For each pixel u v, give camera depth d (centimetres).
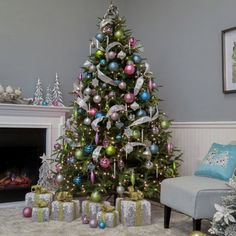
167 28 426
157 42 441
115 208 306
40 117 397
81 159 329
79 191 333
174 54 416
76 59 455
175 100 412
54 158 394
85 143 333
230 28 348
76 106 354
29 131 397
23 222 297
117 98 332
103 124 334
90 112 333
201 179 270
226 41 352
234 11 347
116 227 285
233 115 346
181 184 263
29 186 393
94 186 323
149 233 271
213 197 242
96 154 315
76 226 287
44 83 428
